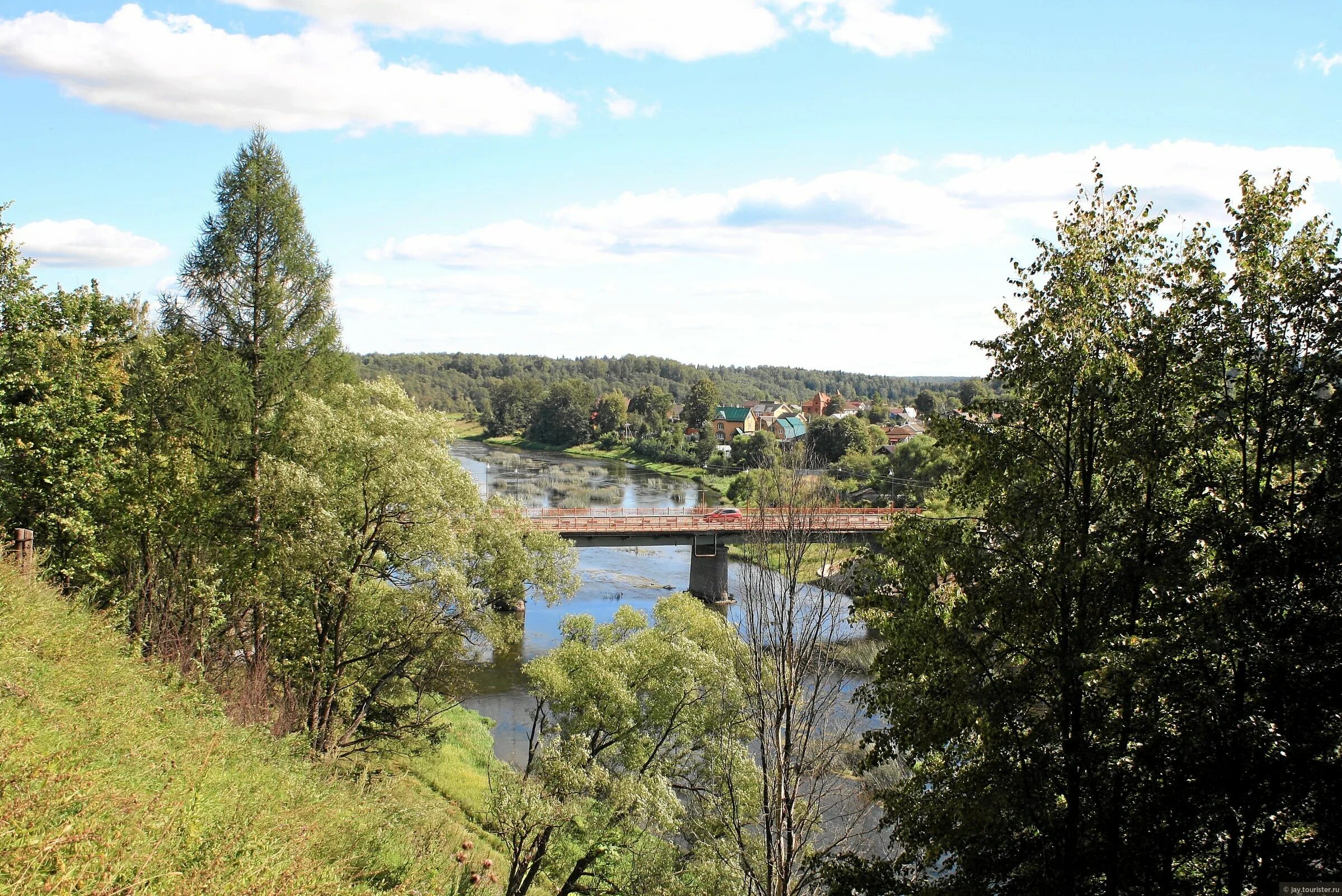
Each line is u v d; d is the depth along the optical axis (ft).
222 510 77.10
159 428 82.33
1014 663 41.81
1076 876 37.91
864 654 91.61
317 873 32.83
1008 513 41.27
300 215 85.71
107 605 68.80
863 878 43.09
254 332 83.30
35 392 71.00
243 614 77.87
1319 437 35.19
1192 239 40.50
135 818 27.76
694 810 64.69
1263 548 34.42
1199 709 33.45
